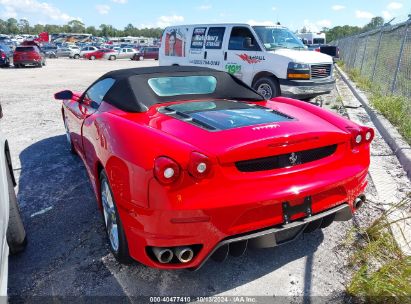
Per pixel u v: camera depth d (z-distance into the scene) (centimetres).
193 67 382
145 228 226
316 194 250
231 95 355
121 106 311
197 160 212
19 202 391
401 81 895
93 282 266
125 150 237
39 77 1678
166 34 1088
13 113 829
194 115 281
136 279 268
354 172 269
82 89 1224
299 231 259
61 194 407
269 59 827
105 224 304
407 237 307
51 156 531
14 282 267
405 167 468
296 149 245
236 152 223
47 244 313
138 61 3528
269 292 253
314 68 806
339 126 284
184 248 225
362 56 1565
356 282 246
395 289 229
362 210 358
